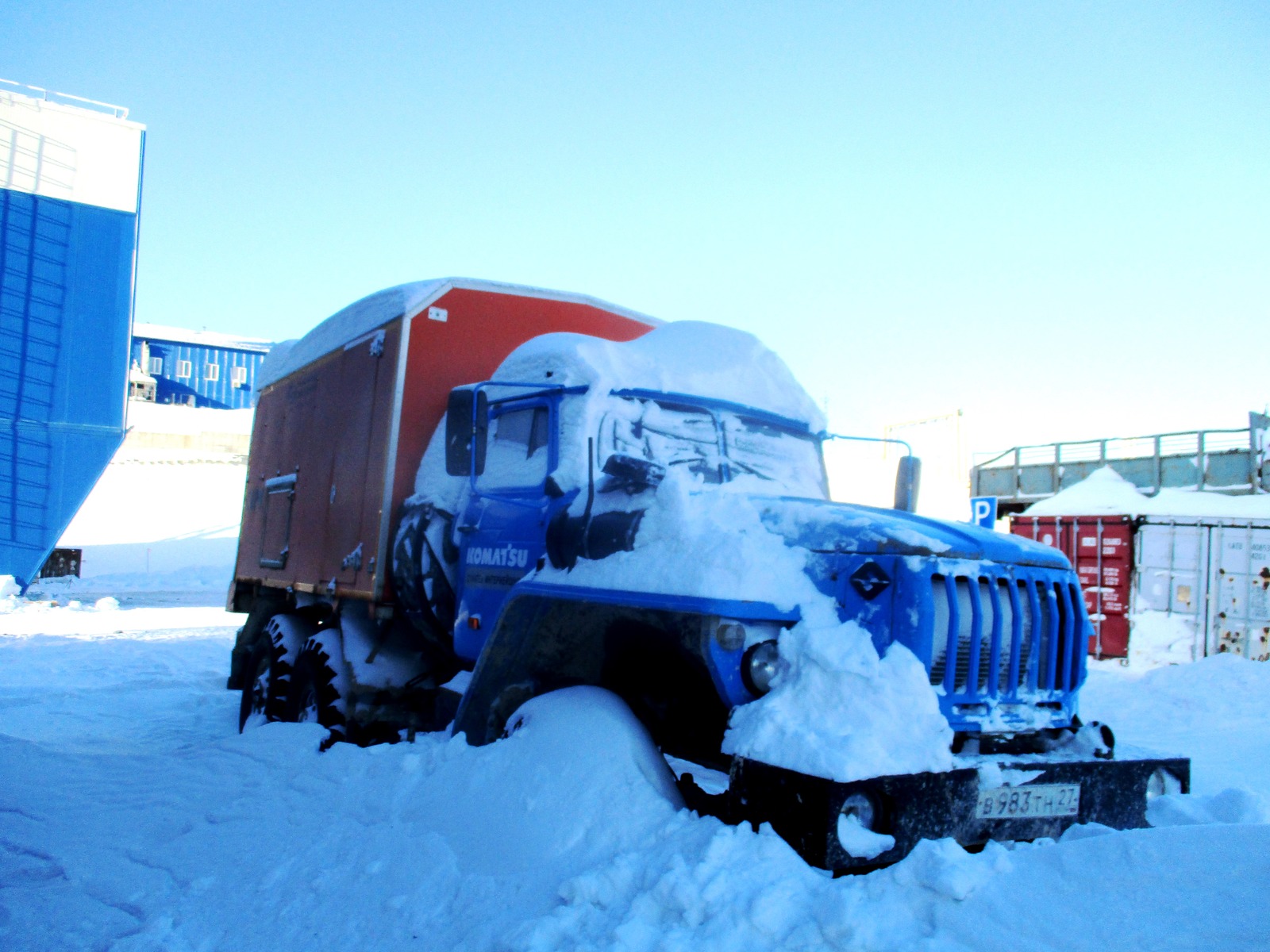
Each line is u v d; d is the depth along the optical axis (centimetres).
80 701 898
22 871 417
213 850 421
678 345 537
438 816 377
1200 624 1428
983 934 253
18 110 2045
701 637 338
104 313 2117
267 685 686
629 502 416
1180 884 256
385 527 571
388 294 624
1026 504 1986
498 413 528
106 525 3275
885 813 293
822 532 371
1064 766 327
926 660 330
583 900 292
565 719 388
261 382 922
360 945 312
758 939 262
